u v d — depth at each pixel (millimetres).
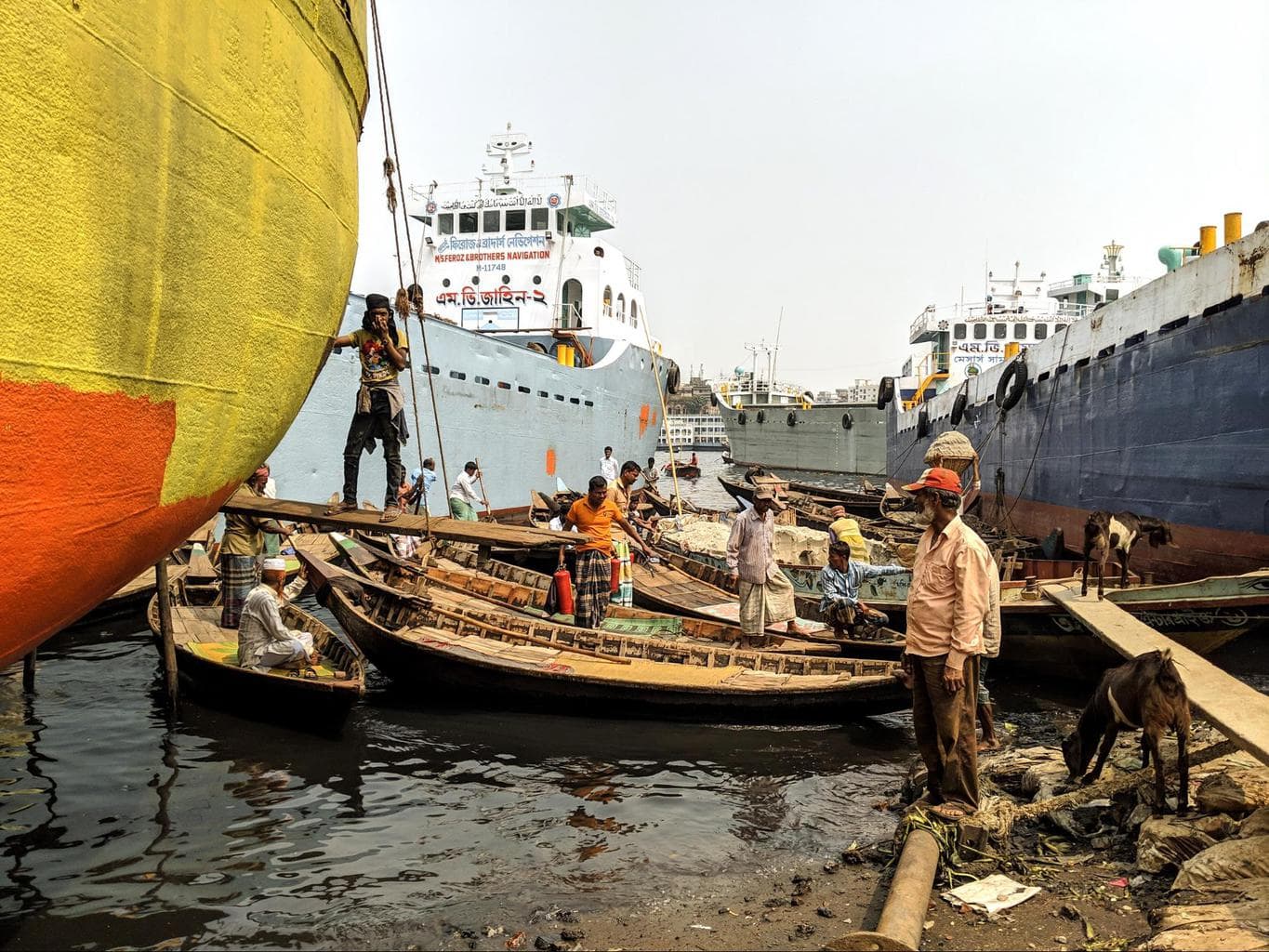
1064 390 17328
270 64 3818
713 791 6445
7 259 2447
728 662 8820
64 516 2896
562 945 4207
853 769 6977
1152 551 12977
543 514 20562
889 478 41375
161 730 7344
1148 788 5270
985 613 5020
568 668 8289
